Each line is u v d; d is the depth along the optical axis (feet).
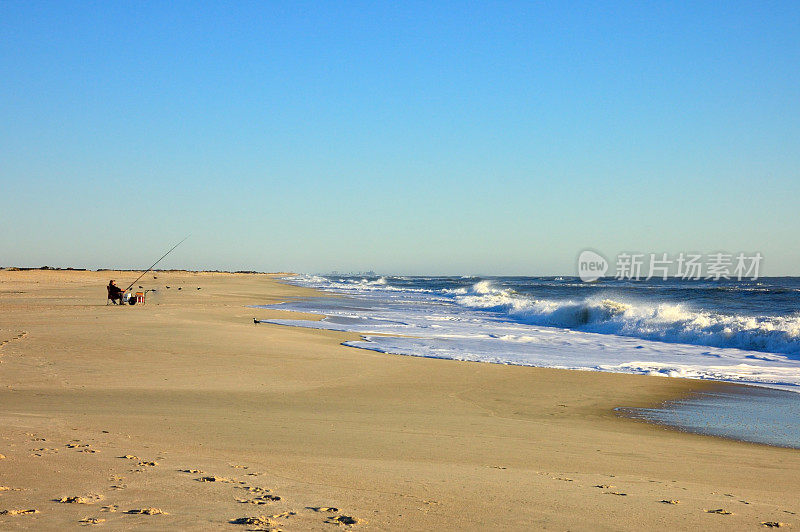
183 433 24.99
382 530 13.20
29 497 14.33
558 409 35.83
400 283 349.82
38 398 32.32
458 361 53.26
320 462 20.80
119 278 331.36
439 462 22.15
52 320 69.67
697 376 48.91
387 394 37.96
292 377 42.14
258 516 13.53
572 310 97.25
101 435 23.35
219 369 43.52
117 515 13.21
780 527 15.35
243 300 136.15
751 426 32.30
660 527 14.79
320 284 297.33
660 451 26.27
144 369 42.22
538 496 17.33
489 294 190.08
